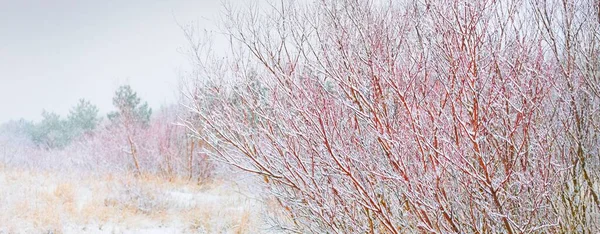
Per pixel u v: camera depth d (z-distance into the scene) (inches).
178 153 617.0
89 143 789.9
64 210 330.3
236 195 414.0
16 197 345.1
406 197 155.4
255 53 180.1
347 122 175.5
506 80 145.4
